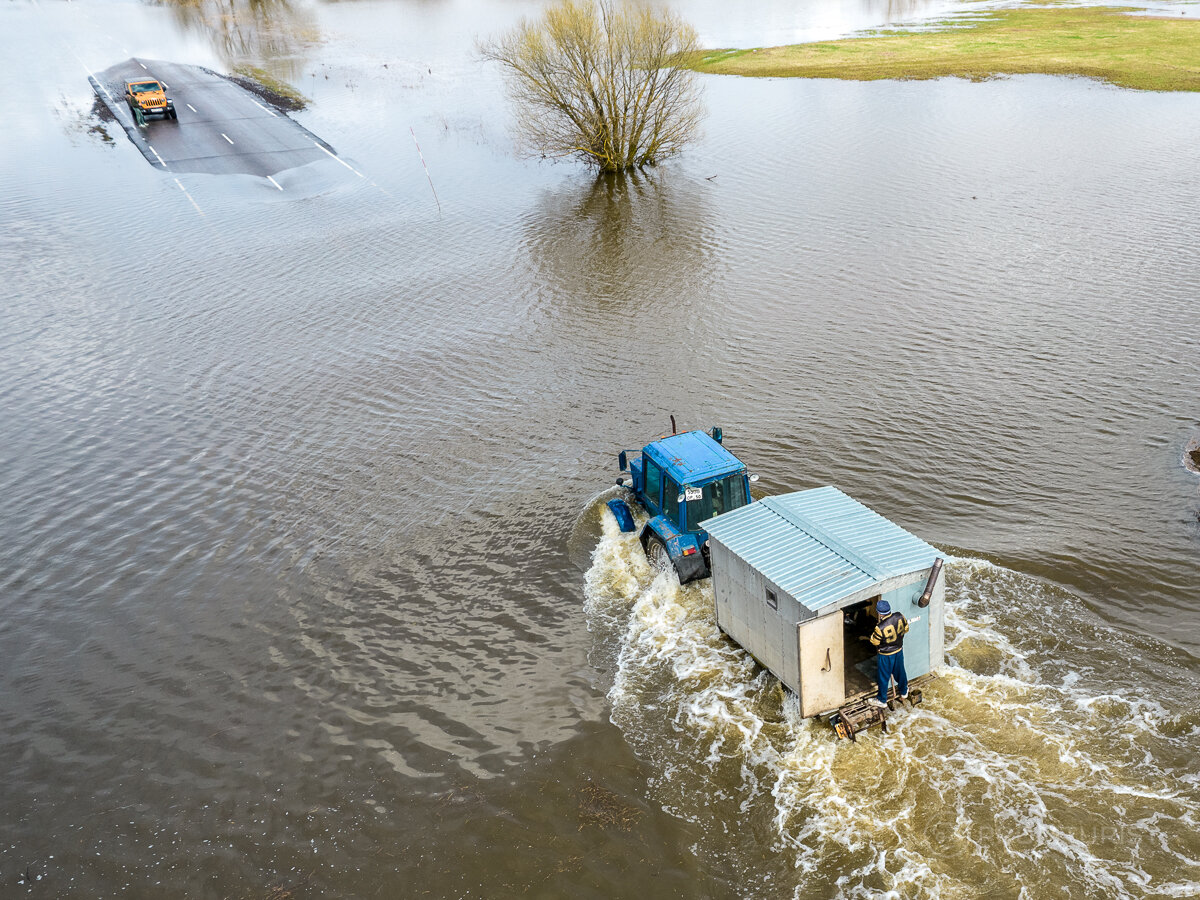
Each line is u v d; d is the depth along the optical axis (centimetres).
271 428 2141
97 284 3069
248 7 9944
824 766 1088
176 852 1080
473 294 2900
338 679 1346
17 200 3872
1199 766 1043
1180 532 1518
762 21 8181
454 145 4647
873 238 3139
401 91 5816
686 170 4119
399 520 1739
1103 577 1408
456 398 2227
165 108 5078
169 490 1916
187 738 1257
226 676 1372
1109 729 1104
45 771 1220
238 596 1560
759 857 996
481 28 7981
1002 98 4828
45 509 1877
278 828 1100
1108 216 3153
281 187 4047
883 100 4981
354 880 1021
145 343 2641
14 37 8125
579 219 3581
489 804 1105
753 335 2472
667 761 1138
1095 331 2338
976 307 2541
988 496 1662
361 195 3941
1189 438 1825
